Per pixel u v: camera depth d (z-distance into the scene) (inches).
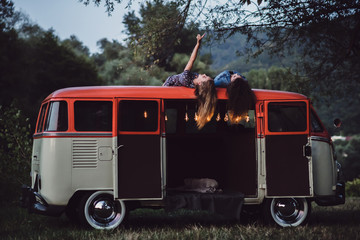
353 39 405.1
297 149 292.4
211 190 302.5
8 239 254.5
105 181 279.3
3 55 1211.9
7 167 449.4
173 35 401.7
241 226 286.2
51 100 281.6
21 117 465.1
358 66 545.0
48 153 276.1
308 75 496.1
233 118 293.9
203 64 1507.1
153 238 248.2
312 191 288.8
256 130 294.8
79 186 276.7
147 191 276.4
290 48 444.5
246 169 305.7
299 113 298.2
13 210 398.0
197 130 337.4
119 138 276.5
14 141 462.0
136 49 398.0
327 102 565.9
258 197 292.8
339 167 321.7
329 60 487.8
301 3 361.7
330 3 361.7
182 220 340.5
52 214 274.1
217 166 338.6
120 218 282.0
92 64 1526.8
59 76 1359.5
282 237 247.6
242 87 287.1
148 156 278.7
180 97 287.0
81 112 281.1
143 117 283.9
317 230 270.2
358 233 259.9
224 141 332.8
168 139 335.9
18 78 1192.2
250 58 424.5
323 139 307.0
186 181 319.0
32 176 308.8
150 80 1263.5
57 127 277.9
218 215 368.2
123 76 1239.5
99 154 279.6
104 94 281.9
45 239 248.7
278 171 291.3
